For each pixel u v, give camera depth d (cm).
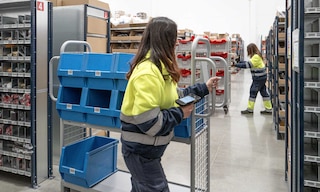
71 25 374
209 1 1634
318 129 232
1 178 336
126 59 223
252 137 506
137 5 1552
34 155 313
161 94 159
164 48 160
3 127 335
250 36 1638
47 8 316
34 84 306
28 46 316
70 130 329
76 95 268
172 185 260
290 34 270
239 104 841
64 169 254
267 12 1603
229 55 757
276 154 419
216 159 400
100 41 412
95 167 257
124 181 267
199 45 692
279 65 511
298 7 214
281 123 488
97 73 227
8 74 321
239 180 333
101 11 411
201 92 194
